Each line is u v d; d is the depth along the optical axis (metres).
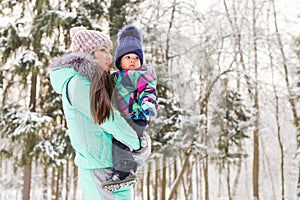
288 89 12.51
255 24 12.49
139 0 7.32
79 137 1.73
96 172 1.76
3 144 10.03
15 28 9.47
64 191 15.92
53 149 9.45
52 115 9.66
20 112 9.52
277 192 15.45
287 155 15.22
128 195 1.81
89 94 1.67
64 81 1.76
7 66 9.72
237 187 15.17
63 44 9.82
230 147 12.59
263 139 15.43
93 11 9.73
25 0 9.90
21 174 16.17
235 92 10.99
